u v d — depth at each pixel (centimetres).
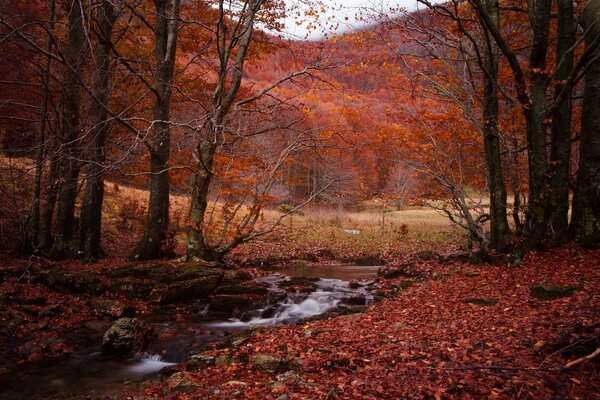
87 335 913
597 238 1024
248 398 538
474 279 1039
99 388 675
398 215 3722
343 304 1167
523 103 1113
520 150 1312
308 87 1502
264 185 1559
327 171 3186
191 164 1611
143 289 1187
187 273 1259
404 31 1316
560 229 1082
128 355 823
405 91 1439
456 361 560
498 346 590
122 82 1598
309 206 3459
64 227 1467
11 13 1340
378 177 3734
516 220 1232
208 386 599
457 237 2642
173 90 1567
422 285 1114
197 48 1738
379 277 1538
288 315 1115
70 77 1348
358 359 617
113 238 1986
